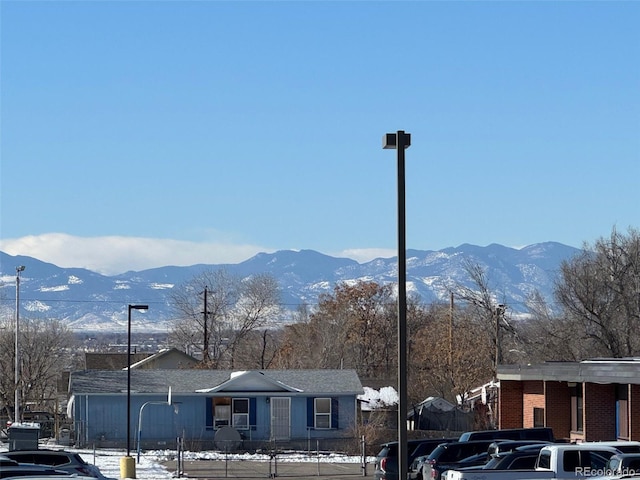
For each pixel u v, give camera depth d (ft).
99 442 219.00
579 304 252.21
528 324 331.16
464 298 304.09
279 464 184.96
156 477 158.81
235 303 371.35
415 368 311.88
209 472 167.73
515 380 179.83
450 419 247.70
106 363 372.17
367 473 167.73
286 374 235.20
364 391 239.09
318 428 226.38
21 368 301.84
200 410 224.33
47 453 114.93
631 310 242.99
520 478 93.45
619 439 151.84
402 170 69.10
